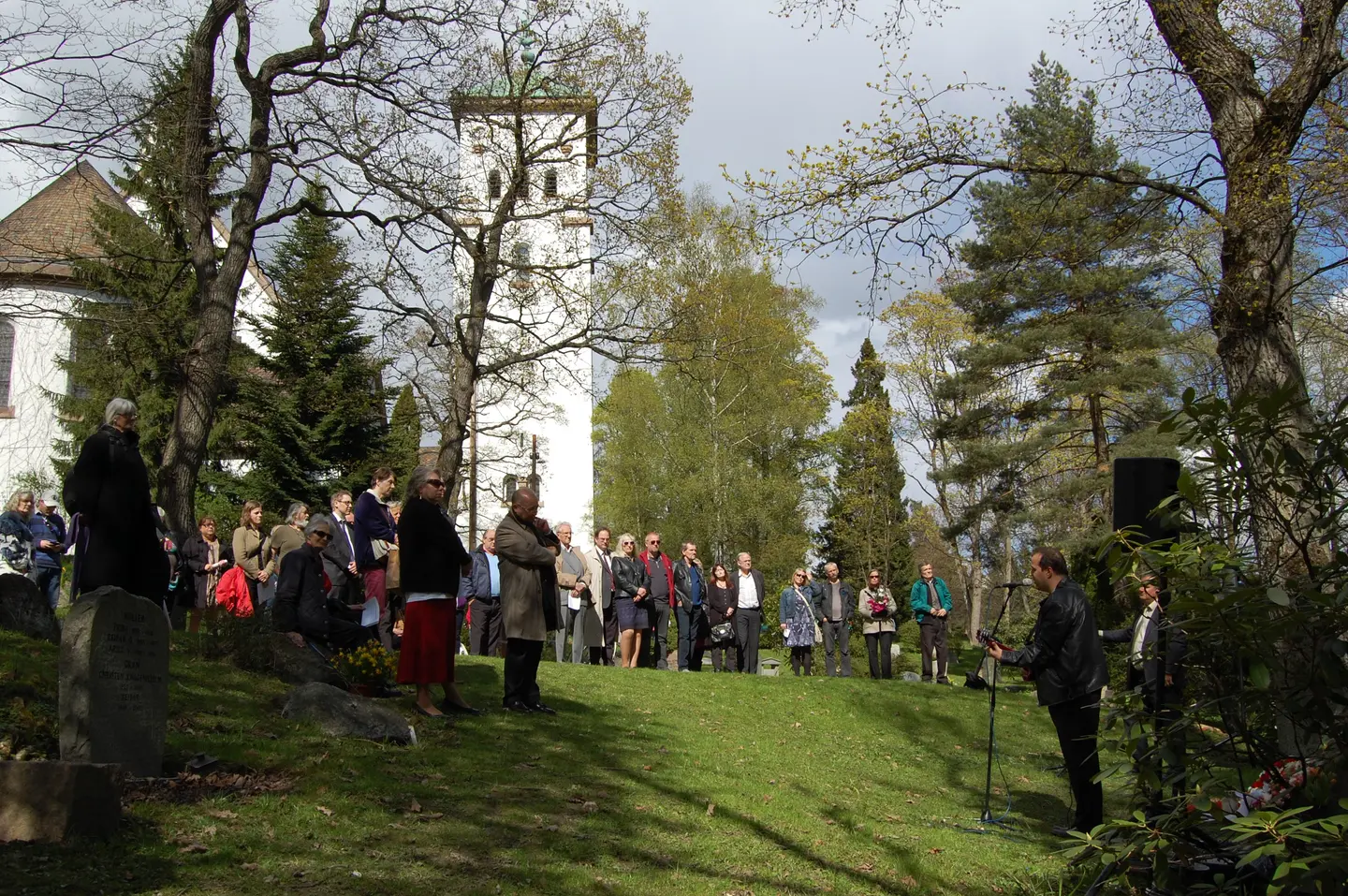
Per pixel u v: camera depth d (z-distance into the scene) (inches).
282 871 223.8
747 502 1657.2
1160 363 1174.3
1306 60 507.2
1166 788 218.4
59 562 655.8
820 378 1815.9
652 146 916.0
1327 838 172.2
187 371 703.1
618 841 273.4
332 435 1277.1
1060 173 575.2
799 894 252.7
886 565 1808.6
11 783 222.4
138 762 271.0
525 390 1070.4
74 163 608.4
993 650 345.7
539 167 952.3
